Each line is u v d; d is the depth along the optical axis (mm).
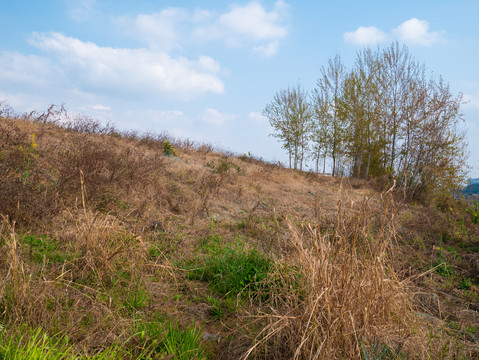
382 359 2387
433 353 2531
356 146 22469
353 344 2271
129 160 8609
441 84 14688
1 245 3441
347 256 2512
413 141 14461
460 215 9047
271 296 3082
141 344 2469
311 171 18641
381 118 17938
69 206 5176
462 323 3303
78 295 2996
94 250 3586
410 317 2691
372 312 2416
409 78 17422
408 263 5016
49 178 6191
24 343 2070
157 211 6488
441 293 4141
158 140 14039
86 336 2400
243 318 3000
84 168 6281
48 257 3631
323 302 2318
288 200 10164
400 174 13531
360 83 21828
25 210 4457
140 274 3623
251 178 12188
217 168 12250
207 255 4609
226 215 7500
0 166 5609
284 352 2527
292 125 27953
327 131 25188
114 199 6066
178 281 3900
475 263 5242
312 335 2340
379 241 2621
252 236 6195
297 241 2689
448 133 13734
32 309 2480
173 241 5062
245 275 3910
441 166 12977
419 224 7297
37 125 9734
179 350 2406
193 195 8156
